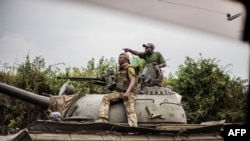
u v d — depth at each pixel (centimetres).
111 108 972
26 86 2075
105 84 1074
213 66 2334
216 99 2286
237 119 2253
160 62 1100
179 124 961
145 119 972
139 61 2241
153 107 989
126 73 977
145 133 871
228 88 2294
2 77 2086
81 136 802
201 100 2292
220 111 2291
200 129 925
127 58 996
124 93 963
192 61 2383
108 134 833
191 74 2342
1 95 1980
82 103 1018
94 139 805
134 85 970
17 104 1995
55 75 2145
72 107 1015
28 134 748
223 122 957
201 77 2323
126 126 847
